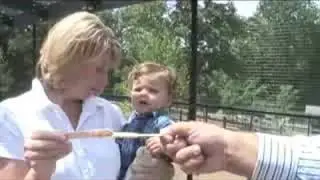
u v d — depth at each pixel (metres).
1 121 1.90
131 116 2.92
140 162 2.14
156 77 2.92
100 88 2.00
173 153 1.39
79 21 1.89
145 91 2.86
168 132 1.40
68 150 1.62
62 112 2.04
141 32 7.58
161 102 2.91
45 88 2.06
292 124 7.04
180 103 6.42
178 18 7.62
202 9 8.04
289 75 7.18
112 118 2.34
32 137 1.61
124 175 2.28
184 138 1.40
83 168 2.05
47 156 1.59
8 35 7.42
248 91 7.70
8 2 7.38
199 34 8.02
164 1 7.83
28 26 7.70
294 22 7.14
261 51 7.58
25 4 7.53
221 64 8.00
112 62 1.99
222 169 1.35
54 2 7.78
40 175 1.62
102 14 7.96
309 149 1.28
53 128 1.98
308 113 6.88
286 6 7.23
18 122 1.92
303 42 7.02
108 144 2.18
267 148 1.29
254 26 7.71
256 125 7.47
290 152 1.28
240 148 1.31
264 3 7.54
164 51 7.31
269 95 7.45
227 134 1.36
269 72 7.47
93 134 1.62
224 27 8.02
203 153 1.34
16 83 7.33
